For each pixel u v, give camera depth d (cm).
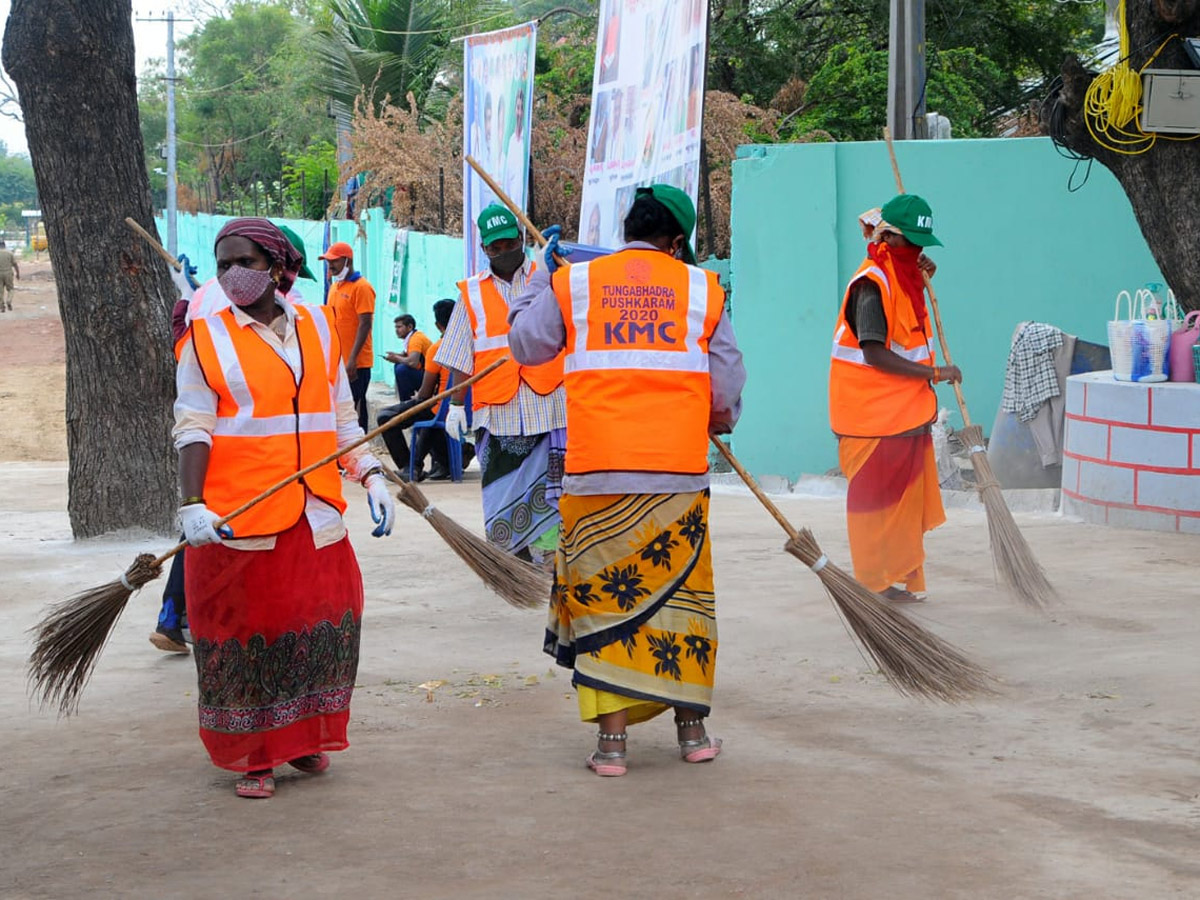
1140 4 868
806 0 2417
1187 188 877
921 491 671
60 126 946
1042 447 1053
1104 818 390
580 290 452
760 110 1756
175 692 572
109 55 952
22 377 2758
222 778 454
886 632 461
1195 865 354
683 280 456
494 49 1686
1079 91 899
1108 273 1155
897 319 661
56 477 1475
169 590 619
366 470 461
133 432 970
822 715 509
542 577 552
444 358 754
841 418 674
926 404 666
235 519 428
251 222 443
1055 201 1154
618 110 1287
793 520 947
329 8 2942
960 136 2039
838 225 1167
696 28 1108
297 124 4472
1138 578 707
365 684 571
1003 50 2392
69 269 956
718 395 462
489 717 520
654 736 495
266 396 434
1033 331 1055
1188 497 827
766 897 340
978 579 725
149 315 968
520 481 745
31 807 427
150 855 381
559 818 403
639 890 346
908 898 337
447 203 2244
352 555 455
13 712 543
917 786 423
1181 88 855
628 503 443
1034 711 503
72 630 454
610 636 443
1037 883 344
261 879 361
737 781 435
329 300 1423
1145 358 852
